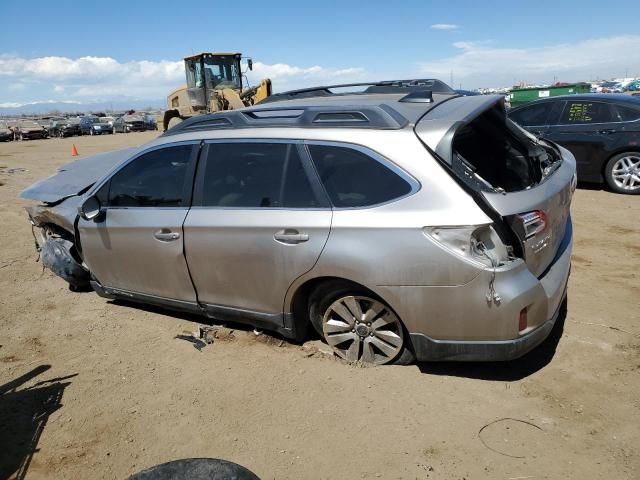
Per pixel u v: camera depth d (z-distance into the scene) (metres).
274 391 3.50
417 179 3.19
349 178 3.41
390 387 3.44
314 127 3.61
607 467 2.70
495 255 3.05
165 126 22.80
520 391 3.34
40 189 5.59
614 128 8.47
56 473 2.91
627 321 4.17
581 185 9.41
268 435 3.09
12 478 2.88
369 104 3.71
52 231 5.57
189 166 4.06
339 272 3.40
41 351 4.24
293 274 3.58
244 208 3.76
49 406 3.49
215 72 20.45
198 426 3.21
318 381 3.57
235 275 3.85
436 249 3.09
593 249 5.95
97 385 3.71
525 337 3.13
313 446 2.98
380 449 2.92
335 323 3.70
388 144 3.31
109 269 4.66
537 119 9.34
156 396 3.54
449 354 3.26
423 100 3.74
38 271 6.15
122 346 4.25
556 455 2.80
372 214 3.27
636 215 7.28
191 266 4.04
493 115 4.30
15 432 3.25
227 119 4.03
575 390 3.32
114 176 4.50
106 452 3.04
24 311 5.02
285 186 3.62
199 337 4.29
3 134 43.34
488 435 2.97
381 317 3.50
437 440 2.96
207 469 2.37
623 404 3.16
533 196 3.20
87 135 49.06
